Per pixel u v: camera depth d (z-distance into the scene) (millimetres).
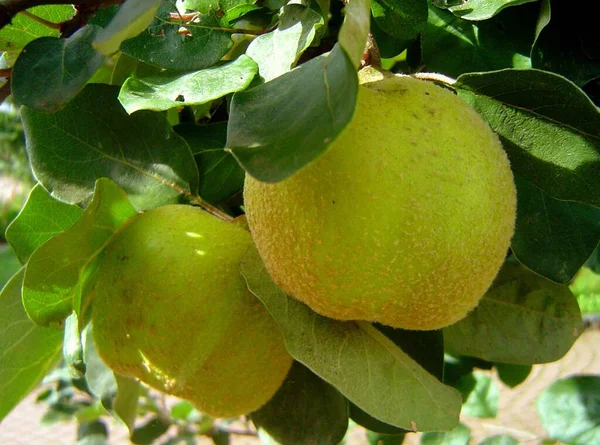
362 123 257
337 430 361
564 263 327
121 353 328
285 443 362
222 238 319
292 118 235
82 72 282
